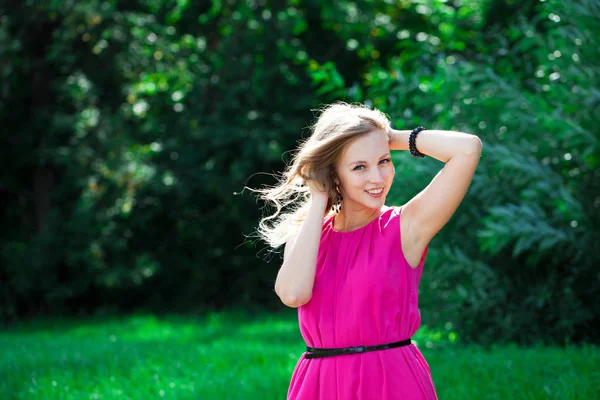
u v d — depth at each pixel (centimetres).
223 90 1648
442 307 802
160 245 1689
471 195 799
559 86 735
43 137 1559
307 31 1770
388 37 1697
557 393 469
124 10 1691
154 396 570
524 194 720
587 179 777
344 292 276
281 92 1653
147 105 1595
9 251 1527
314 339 282
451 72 814
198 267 1691
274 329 1191
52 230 1515
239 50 1642
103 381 623
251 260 1712
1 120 1558
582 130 685
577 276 768
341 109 293
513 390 496
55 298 1562
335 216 298
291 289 275
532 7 1075
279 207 319
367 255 277
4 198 1673
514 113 766
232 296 1734
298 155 296
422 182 777
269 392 557
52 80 1573
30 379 643
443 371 589
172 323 1390
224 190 1587
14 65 1482
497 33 1023
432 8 1116
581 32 701
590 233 725
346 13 1658
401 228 281
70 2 1447
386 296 273
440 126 841
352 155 279
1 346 972
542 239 749
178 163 1602
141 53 1553
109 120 1505
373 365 271
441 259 784
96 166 1477
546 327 772
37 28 1525
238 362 716
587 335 785
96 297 1672
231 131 1580
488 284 779
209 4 1714
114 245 1512
